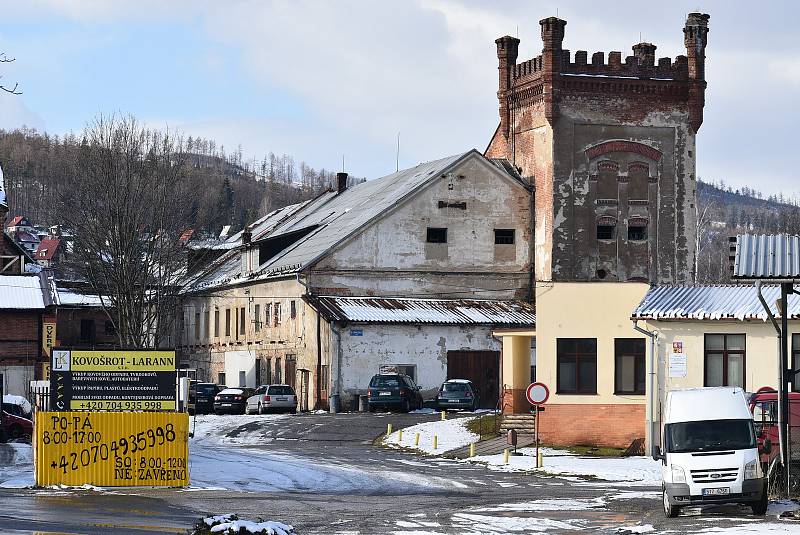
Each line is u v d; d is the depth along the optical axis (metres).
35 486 32.12
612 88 78.31
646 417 45.78
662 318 44.84
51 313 72.12
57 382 32.41
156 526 23.70
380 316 70.31
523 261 78.94
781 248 27.14
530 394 42.12
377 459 44.62
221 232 130.00
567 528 24.50
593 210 77.94
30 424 53.78
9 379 70.69
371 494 32.47
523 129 81.12
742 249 27.34
